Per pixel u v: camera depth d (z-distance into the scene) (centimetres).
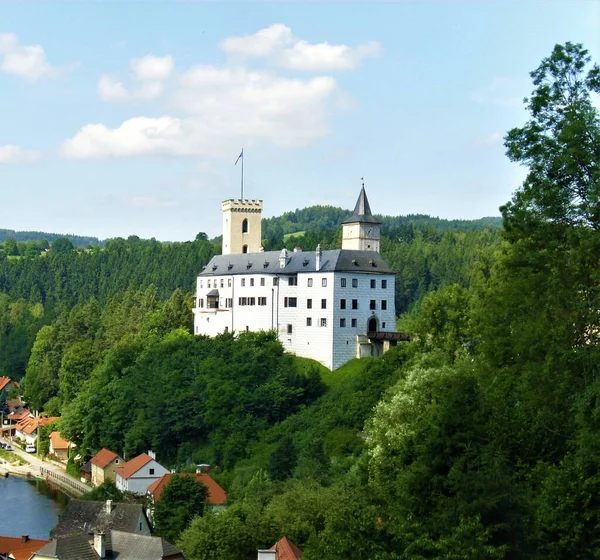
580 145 5975
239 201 19912
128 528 9406
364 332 16062
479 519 4350
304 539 7400
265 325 16800
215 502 10688
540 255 6362
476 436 4909
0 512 13188
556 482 4662
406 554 4331
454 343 10444
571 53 6225
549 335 6072
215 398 14612
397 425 7962
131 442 14862
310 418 13588
